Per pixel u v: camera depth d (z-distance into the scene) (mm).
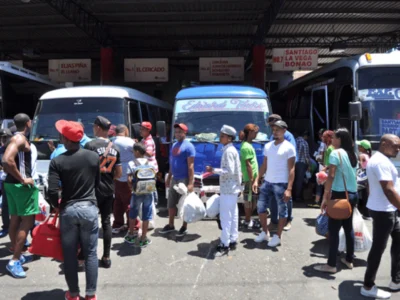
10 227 5031
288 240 6137
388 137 4141
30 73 12398
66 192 3936
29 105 12109
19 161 4812
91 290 3988
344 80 8328
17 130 4945
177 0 12750
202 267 5109
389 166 4051
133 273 4926
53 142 8062
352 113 7305
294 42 18844
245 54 21391
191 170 6117
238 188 5582
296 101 12453
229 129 5457
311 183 9094
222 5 13445
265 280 4723
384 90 7699
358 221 5191
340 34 17688
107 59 16828
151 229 6758
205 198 7066
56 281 4719
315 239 6191
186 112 7836
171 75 25469
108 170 4953
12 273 4781
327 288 4500
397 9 14117
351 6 13828
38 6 13789
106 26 16094
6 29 16828
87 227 3936
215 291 4453
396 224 4309
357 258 5375
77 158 3957
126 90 9320
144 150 5719
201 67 17344
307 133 10531
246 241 6094
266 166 5961
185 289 4500
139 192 5598
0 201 7359
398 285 4398
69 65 17703
